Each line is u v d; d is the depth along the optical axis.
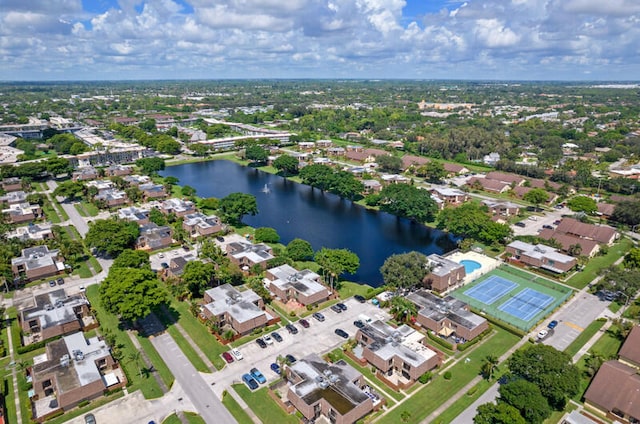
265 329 119.31
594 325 123.88
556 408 92.75
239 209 197.88
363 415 87.94
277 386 97.00
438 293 141.50
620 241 187.50
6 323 121.88
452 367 105.62
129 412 89.62
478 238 186.88
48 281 145.25
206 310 122.75
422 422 88.00
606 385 93.00
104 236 160.88
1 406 89.69
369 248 183.12
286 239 191.12
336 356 108.38
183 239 179.75
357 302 135.00
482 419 82.06
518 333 118.75
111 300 113.38
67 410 90.38
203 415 89.00
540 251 165.50
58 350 104.19
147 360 105.75
